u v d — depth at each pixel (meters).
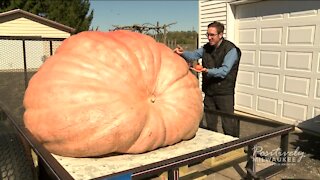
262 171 2.67
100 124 2.19
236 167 3.00
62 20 27.05
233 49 3.92
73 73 2.33
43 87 2.34
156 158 2.30
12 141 2.28
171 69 2.57
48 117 2.26
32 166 2.23
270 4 6.68
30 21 18.48
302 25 6.03
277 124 2.77
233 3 7.38
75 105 2.23
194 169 2.75
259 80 7.14
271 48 6.76
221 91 4.09
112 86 2.28
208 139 2.80
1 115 2.97
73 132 2.21
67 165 2.21
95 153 2.27
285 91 6.52
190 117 2.55
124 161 2.26
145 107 2.34
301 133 5.84
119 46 2.47
